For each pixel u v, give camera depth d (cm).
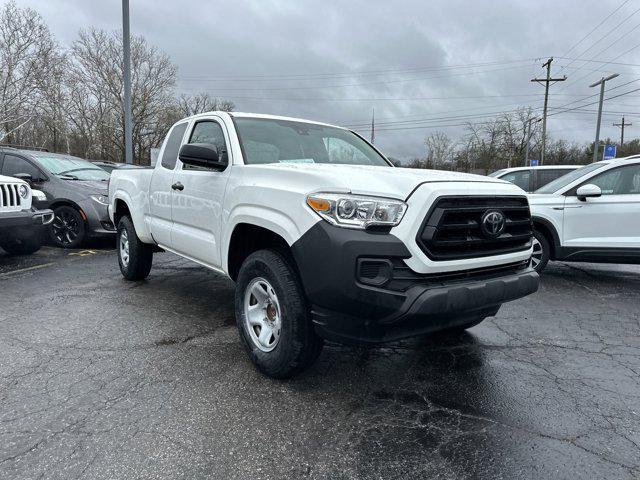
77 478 217
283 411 282
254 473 225
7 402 283
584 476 227
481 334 430
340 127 500
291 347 300
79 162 971
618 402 303
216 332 412
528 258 336
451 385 324
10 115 2956
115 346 375
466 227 285
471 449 249
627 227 603
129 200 549
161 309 476
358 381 326
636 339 423
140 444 244
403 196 271
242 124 403
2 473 219
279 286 302
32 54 3034
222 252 373
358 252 259
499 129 5978
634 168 612
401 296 261
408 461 237
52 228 839
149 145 4781
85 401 287
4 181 631
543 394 313
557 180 701
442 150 7144
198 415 274
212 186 383
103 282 586
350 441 253
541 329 448
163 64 4634
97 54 4378
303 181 296
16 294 525
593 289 610
